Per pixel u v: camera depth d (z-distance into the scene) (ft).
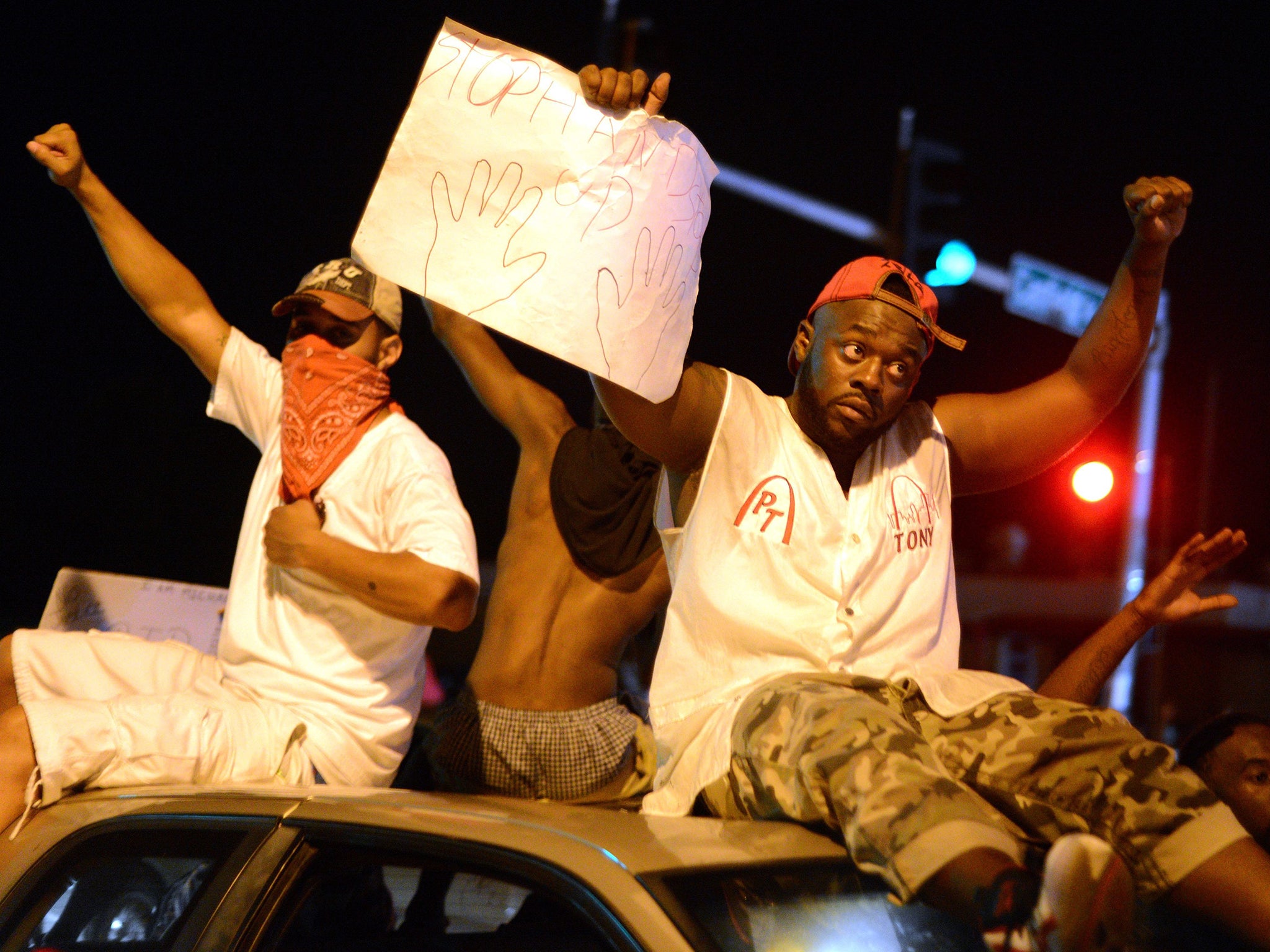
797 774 8.74
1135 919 9.16
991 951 7.27
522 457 14.69
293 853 8.72
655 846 8.06
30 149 13.34
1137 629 12.83
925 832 7.72
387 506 12.34
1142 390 48.96
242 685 12.21
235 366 13.96
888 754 8.27
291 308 13.16
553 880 7.77
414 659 12.64
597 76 9.93
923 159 36.73
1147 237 11.18
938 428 11.69
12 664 12.19
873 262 10.83
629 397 10.18
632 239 10.00
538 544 14.07
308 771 11.85
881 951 8.04
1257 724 12.22
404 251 9.71
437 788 14.43
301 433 12.66
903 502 10.91
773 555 10.25
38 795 10.52
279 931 8.48
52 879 9.66
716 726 9.77
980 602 57.62
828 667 10.04
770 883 8.06
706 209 10.68
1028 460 12.07
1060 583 56.90
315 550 11.58
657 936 7.25
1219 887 8.68
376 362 13.44
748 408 10.59
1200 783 9.08
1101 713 9.69
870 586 10.52
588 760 13.60
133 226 13.98
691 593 10.33
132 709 11.00
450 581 11.44
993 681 10.41
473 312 9.69
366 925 8.45
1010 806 9.57
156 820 9.48
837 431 10.50
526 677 13.65
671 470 10.80
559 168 9.91
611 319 9.87
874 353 10.42
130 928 9.05
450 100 9.82
